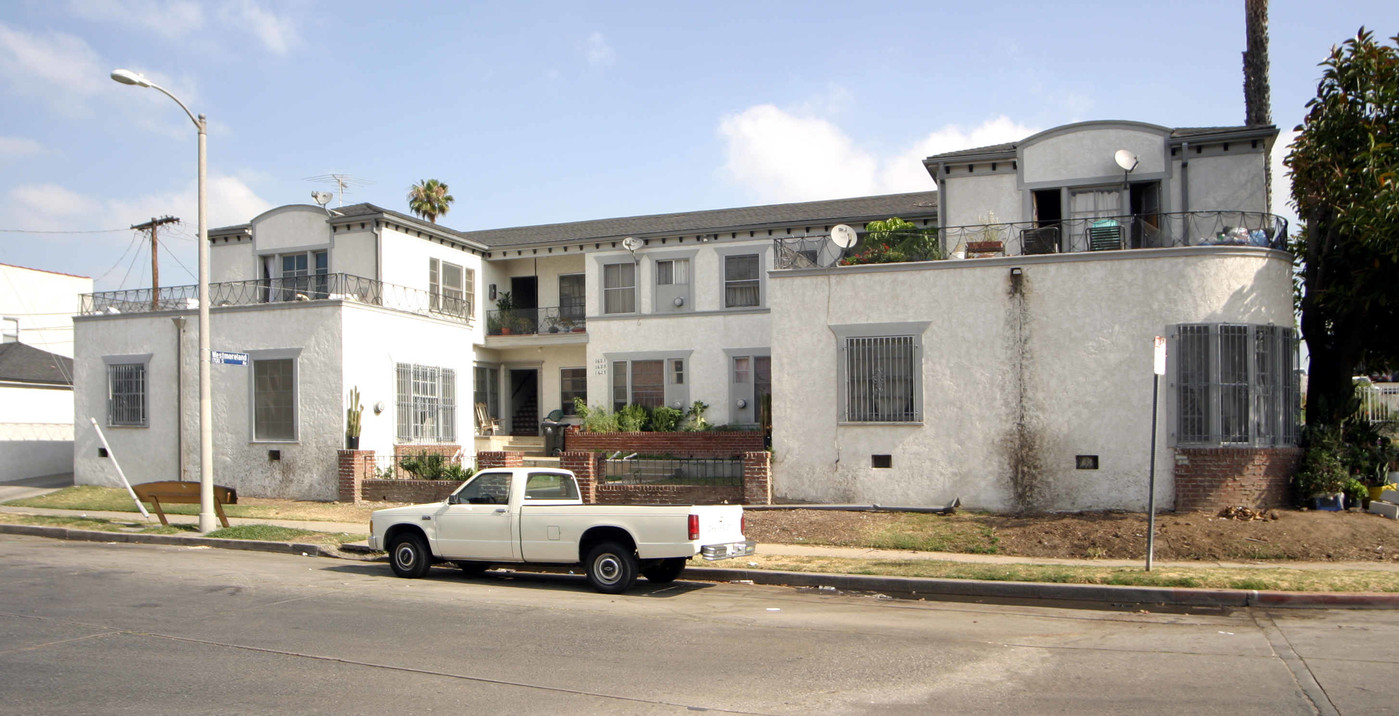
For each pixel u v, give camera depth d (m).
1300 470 16.59
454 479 21.83
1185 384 16.53
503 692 7.54
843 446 18.28
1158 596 11.68
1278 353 16.67
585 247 30.78
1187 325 16.56
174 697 7.39
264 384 23.16
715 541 12.38
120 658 8.65
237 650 8.98
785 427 18.66
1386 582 11.90
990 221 19.91
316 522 19.44
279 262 28.97
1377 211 15.38
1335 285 17.27
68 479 28.42
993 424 17.48
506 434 33.50
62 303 46.16
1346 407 18.23
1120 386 16.89
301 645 9.19
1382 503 15.90
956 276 17.83
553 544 12.66
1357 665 8.39
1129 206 19.58
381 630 9.90
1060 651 8.99
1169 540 14.73
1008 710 7.02
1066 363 17.17
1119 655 8.82
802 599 12.16
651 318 29.64
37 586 12.59
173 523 19.25
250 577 13.54
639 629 10.00
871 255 18.88
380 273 27.64
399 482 21.83
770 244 28.47
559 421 30.67
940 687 7.68
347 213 29.00
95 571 13.98
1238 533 14.80
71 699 7.34
